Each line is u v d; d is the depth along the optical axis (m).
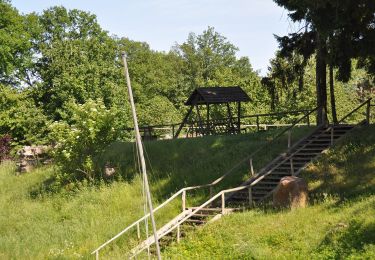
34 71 58.22
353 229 15.60
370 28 23.28
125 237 20.58
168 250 18.30
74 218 23.81
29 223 23.94
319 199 19.70
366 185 19.69
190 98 36.22
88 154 28.61
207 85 68.50
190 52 100.81
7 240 21.48
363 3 21.50
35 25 56.78
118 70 51.66
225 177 24.64
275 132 29.77
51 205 26.27
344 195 19.45
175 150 29.52
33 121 42.94
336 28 22.20
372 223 15.58
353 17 22.33
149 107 64.56
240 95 35.94
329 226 16.58
